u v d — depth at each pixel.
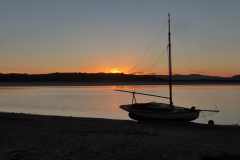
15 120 20.28
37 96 62.91
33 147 11.74
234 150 11.80
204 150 11.75
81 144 12.64
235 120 29.16
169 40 28.02
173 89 109.31
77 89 105.00
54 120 21.00
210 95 70.50
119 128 18.09
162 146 12.52
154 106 26.19
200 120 29.20
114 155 10.75
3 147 11.52
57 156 10.39
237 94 74.94
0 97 58.62
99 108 39.00
